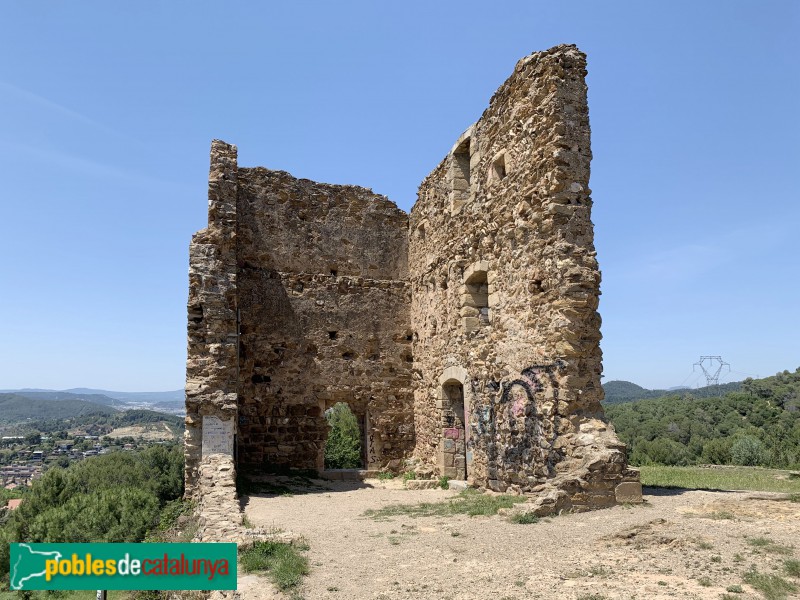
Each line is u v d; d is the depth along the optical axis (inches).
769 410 1855.3
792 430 1441.9
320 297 611.5
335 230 632.4
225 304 474.9
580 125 366.0
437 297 558.3
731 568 185.8
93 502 657.6
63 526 639.1
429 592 185.9
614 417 2139.5
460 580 196.2
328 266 623.5
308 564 226.7
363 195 650.8
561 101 362.6
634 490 309.1
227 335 468.4
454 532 271.4
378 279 641.6
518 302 397.7
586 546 227.1
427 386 579.8
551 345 352.2
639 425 1931.6
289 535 266.5
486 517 305.6
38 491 940.0
